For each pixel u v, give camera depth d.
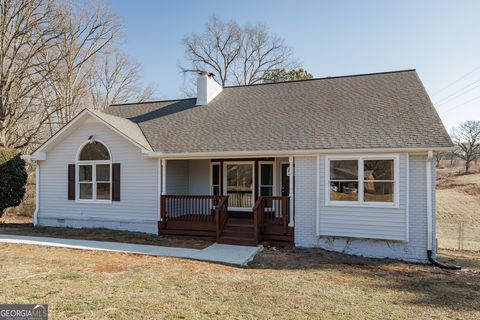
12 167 15.44
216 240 11.47
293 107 13.54
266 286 6.66
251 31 38.16
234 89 16.89
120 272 7.37
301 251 10.51
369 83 14.09
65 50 27.28
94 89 35.09
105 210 13.34
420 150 9.51
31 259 8.32
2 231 12.90
